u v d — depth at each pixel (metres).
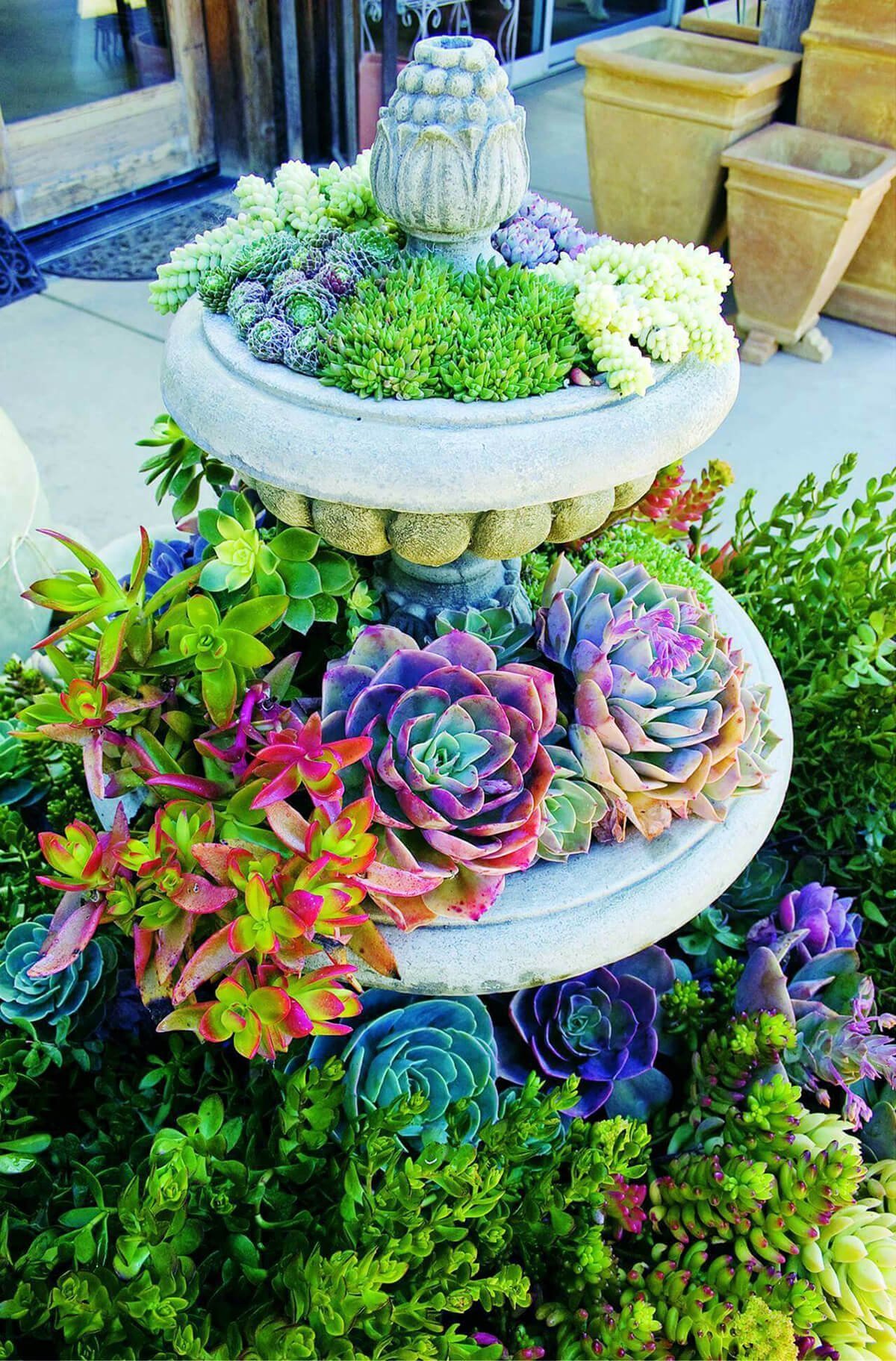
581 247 1.19
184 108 3.79
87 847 0.90
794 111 3.30
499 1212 1.00
